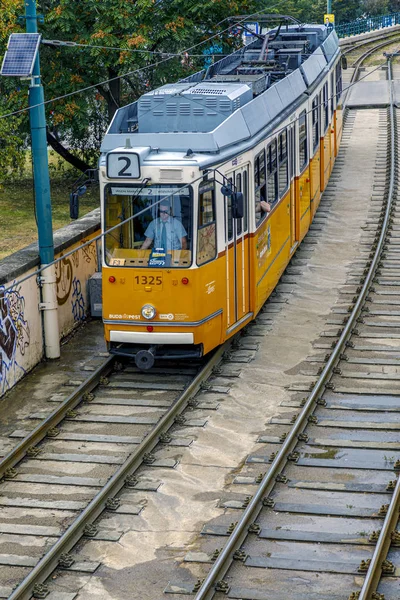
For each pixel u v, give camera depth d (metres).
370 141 34.25
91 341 17.72
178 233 14.45
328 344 16.72
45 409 14.43
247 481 11.67
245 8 31.83
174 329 14.62
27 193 36.19
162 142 14.96
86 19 29.75
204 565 9.81
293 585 9.34
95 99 34.28
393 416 13.56
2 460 12.23
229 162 15.15
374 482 11.54
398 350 16.23
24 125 32.19
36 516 11.09
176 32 29.33
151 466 12.25
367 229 24.33
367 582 8.97
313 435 13.05
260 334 17.38
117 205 14.62
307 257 22.41
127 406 14.39
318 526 10.52
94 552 10.19
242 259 16.27
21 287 15.79
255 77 19.11
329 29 31.03
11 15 28.84
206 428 13.41
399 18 79.00
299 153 21.08
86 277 19.17
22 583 9.28
